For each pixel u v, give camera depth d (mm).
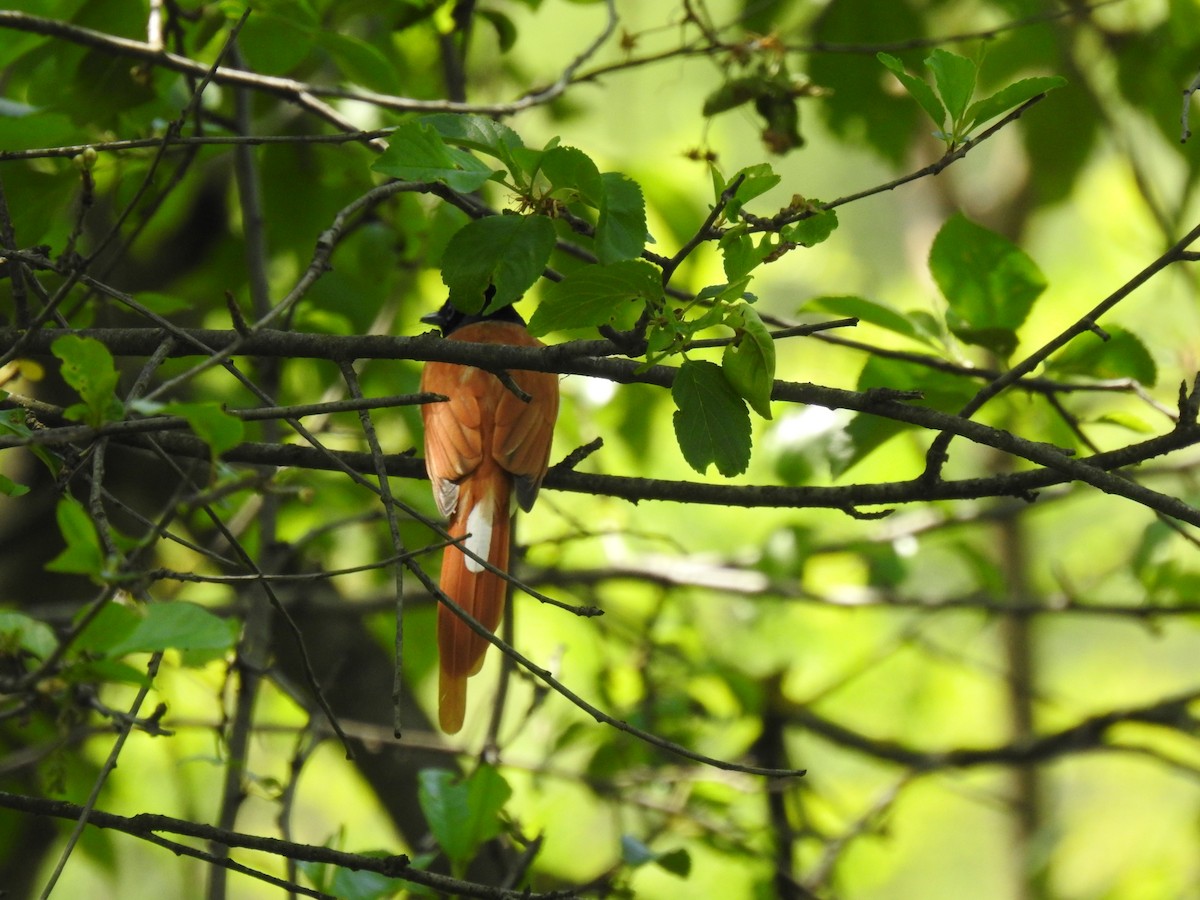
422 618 12195
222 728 7820
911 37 11344
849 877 14008
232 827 8008
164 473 12000
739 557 12516
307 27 7949
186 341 5793
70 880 16594
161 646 4590
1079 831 17016
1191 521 5551
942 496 6547
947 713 16406
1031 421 8812
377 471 5531
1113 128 11727
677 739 10789
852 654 15797
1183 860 14492
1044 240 16141
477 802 7500
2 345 6383
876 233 20859
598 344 5816
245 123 9461
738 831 10094
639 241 5328
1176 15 10453
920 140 15117
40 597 12555
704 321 5273
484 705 11984
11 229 5852
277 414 5184
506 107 8195
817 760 18250
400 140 5371
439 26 9117
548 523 14484
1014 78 12266
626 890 8391
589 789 11422
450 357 6090
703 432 5566
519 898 5746
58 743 5672
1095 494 12172
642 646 11492
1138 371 7699
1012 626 15672
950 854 19844
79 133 8266
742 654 15031
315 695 5645
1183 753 19469
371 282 10375
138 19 8578
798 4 11609
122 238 11188
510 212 5543
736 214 5250
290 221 10273
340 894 6965
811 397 5988
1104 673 20344
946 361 7992
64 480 5645
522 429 8398
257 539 11828
